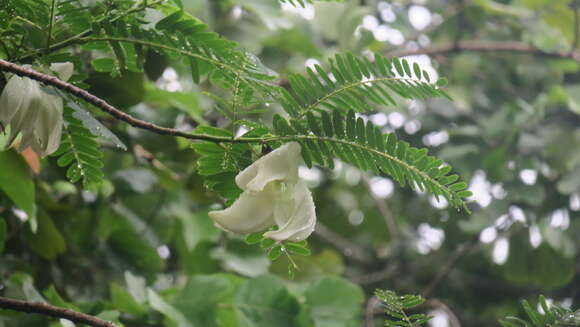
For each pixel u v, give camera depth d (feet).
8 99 3.85
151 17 4.30
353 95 3.96
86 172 4.17
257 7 7.45
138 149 6.64
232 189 4.01
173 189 7.06
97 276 6.69
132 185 6.81
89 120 3.77
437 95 3.93
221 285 5.95
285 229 3.76
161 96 6.24
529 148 10.15
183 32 4.04
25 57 4.00
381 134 3.86
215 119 7.79
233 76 4.00
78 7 4.14
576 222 10.11
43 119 3.88
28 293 5.25
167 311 5.60
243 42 8.70
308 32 9.45
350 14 9.86
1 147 4.94
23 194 5.19
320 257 9.65
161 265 7.16
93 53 4.99
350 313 6.27
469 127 10.28
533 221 10.01
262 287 6.13
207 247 7.77
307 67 3.92
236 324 5.99
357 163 3.92
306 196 3.81
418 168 3.88
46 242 5.98
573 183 9.84
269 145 3.94
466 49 10.33
